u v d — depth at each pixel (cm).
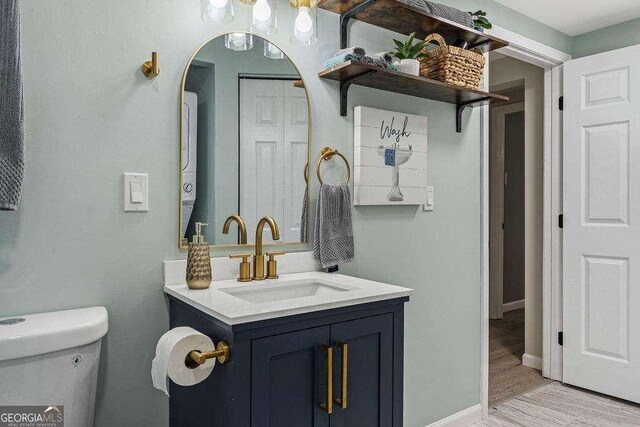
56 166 125
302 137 171
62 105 126
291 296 157
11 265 119
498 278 445
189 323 129
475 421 233
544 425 229
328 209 170
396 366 140
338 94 182
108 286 133
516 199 482
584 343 272
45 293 123
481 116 240
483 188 240
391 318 138
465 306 232
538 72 309
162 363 106
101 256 131
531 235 316
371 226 193
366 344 132
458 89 196
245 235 152
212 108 151
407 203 201
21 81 110
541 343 310
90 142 130
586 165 271
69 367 111
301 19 158
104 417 132
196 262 136
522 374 302
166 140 142
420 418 211
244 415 107
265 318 109
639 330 248
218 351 105
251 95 160
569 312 278
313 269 173
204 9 139
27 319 116
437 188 220
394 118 196
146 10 139
